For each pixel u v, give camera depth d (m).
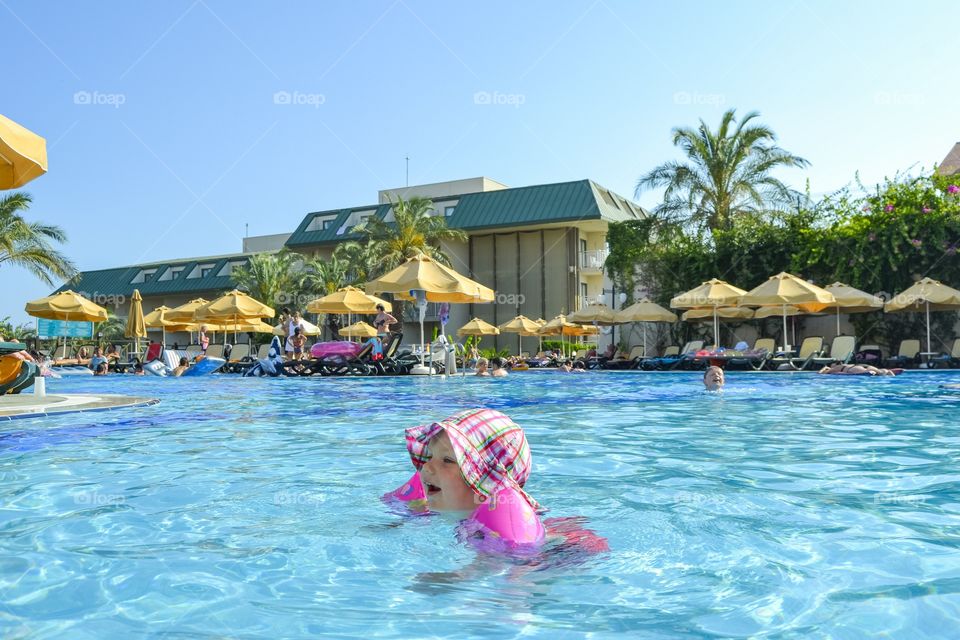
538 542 2.34
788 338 23.62
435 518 2.69
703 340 25.77
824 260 22.39
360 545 2.34
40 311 20.03
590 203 34.44
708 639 1.52
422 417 6.94
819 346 18.44
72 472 3.86
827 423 6.09
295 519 2.73
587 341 34.97
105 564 2.14
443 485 2.71
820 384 11.89
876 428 5.71
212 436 5.47
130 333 23.11
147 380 16.80
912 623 1.60
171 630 1.61
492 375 17.36
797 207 24.84
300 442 5.11
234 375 19.00
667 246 27.44
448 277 16.20
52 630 1.61
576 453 4.48
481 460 2.63
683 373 18.20
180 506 2.99
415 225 35.34
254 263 38.16
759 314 21.38
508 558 2.18
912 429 5.62
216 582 1.97
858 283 21.34
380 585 1.93
